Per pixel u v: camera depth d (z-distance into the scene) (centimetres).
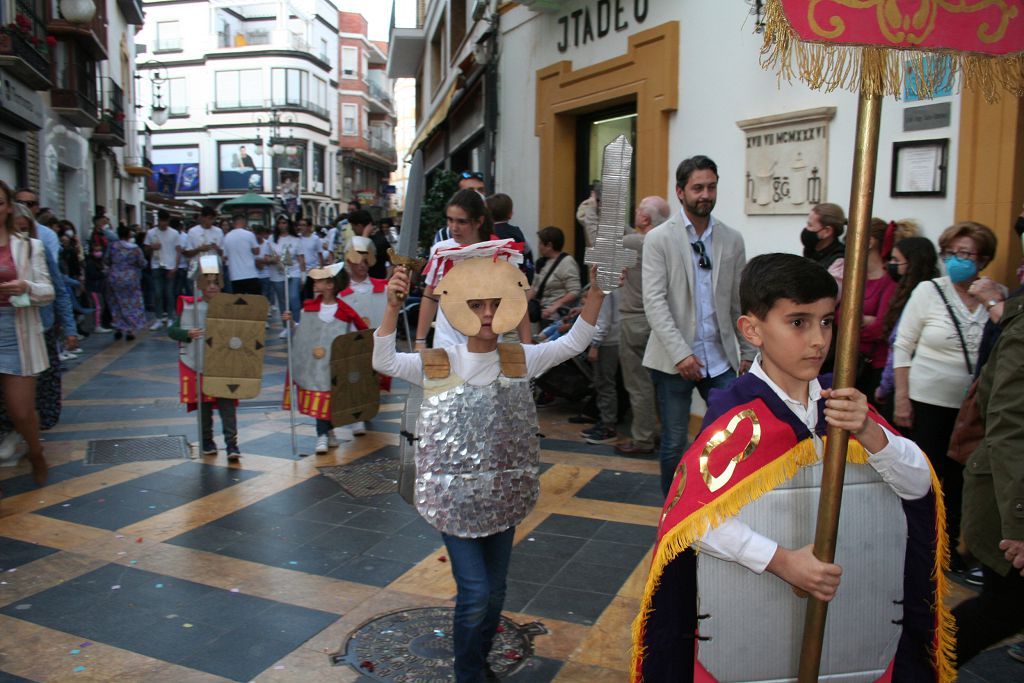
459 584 281
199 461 640
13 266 532
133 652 344
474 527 281
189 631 363
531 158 976
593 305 295
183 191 6147
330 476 600
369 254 663
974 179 473
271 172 6006
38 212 1104
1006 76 198
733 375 459
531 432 294
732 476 191
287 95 5956
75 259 1316
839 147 550
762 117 603
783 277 194
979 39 194
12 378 548
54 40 1809
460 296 274
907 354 434
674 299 455
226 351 620
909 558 205
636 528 491
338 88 6650
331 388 645
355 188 7031
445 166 1788
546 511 520
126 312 1383
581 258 927
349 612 382
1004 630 265
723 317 458
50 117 1864
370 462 640
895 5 189
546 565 436
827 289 196
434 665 333
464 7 1505
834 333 483
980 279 394
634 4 754
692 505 192
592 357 690
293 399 684
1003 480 246
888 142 522
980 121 468
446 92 1611
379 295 679
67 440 702
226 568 432
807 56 196
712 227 462
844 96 545
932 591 206
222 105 6031
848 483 196
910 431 439
